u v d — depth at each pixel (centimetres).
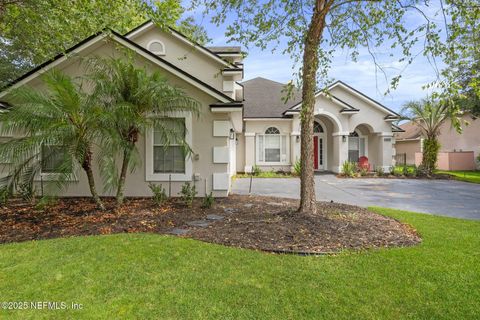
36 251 494
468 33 593
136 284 384
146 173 982
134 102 784
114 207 827
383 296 356
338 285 382
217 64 1465
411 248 520
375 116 2141
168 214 762
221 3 716
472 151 2541
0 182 819
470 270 427
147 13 802
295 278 402
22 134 915
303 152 727
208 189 993
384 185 1551
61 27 936
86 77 818
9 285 381
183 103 848
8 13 854
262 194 1209
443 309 330
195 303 341
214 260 461
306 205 724
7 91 920
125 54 920
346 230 614
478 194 1259
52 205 847
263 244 536
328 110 2047
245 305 338
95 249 503
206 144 984
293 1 721
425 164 2003
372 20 725
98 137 787
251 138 2112
